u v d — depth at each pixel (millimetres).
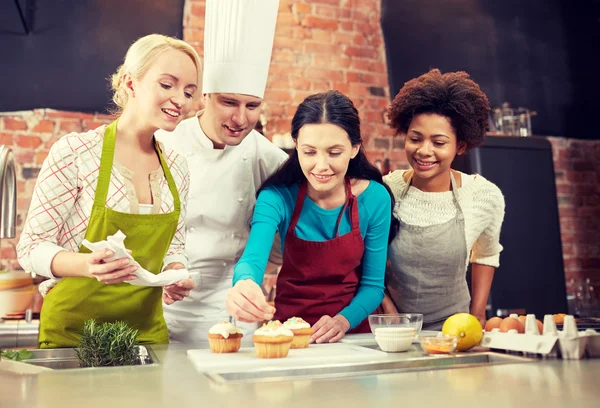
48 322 1573
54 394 898
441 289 2061
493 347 1332
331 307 1820
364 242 1852
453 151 1933
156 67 1542
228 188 2016
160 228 1597
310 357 1247
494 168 4148
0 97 3891
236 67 1833
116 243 1304
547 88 4965
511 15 4934
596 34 5062
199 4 4262
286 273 1873
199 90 1671
